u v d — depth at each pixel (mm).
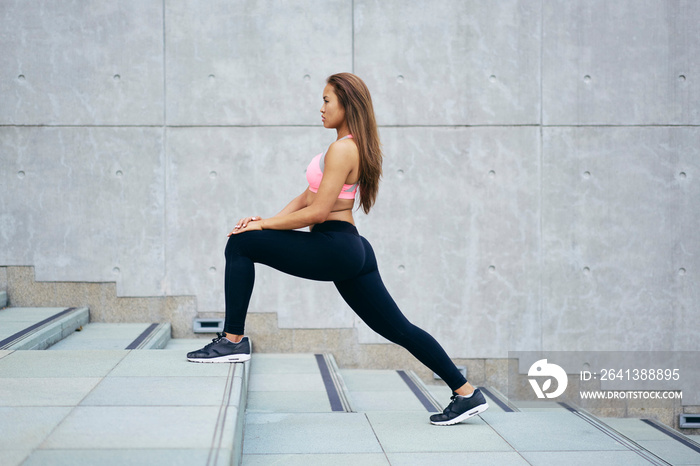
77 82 5246
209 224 5328
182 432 2100
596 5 5383
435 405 4262
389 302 2994
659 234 5449
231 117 5320
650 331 5461
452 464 2602
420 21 5348
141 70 5266
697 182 5453
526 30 5367
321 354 5375
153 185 5293
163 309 5332
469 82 5367
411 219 5387
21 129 5227
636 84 5410
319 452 2740
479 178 5391
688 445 4199
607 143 5418
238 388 2660
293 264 2842
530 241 5406
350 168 2822
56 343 4379
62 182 5258
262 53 5324
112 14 5250
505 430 3107
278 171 5348
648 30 5406
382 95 5355
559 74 5387
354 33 5348
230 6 5305
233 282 2994
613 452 2795
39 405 2402
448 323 5410
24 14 5211
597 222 5434
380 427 3143
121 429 2129
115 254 5297
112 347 4266
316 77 5344
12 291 5266
